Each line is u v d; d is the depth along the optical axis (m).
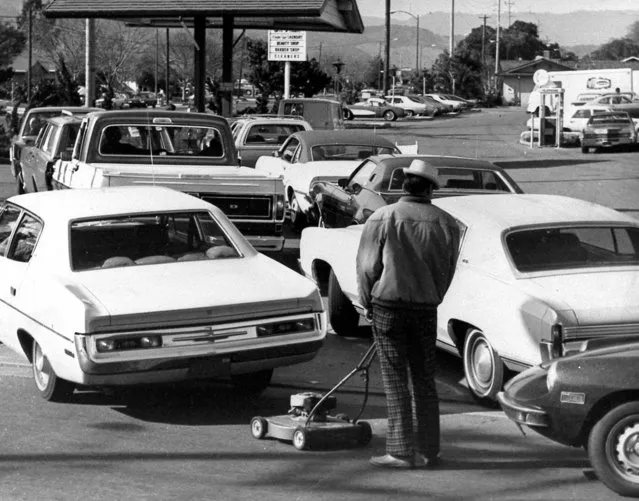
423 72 115.12
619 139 42.94
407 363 7.04
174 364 7.76
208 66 93.50
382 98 80.25
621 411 6.38
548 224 9.16
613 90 62.44
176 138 15.32
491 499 6.36
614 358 6.52
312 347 8.30
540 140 47.41
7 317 9.02
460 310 8.91
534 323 8.03
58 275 8.45
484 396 8.73
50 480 6.61
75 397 8.77
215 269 8.71
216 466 6.97
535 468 7.04
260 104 57.41
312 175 18.34
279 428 7.48
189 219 9.34
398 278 6.83
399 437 6.95
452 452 7.43
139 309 7.71
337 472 6.88
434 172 6.99
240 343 7.95
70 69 69.75
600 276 8.57
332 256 11.42
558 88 47.06
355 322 11.62
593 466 6.48
